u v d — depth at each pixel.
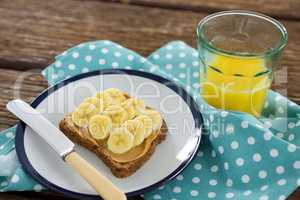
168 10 0.94
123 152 0.65
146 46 0.87
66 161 0.64
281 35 0.73
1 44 0.86
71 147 0.65
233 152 0.67
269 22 0.74
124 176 0.63
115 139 0.65
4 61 0.83
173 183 0.66
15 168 0.67
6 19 0.91
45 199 0.65
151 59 0.84
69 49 0.83
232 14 0.75
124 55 0.82
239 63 0.71
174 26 0.91
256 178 0.65
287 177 0.64
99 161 0.66
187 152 0.67
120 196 0.60
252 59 0.70
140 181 0.63
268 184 0.64
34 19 0.91
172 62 0.83
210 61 0.73
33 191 0.65
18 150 0.66
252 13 0.75
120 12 0.94
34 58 0.84
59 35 0.88
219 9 0.95
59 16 0.92
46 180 0.63
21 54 0.84
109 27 0.90
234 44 0.75
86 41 0.87
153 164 0.65
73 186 0.62
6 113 0.74
